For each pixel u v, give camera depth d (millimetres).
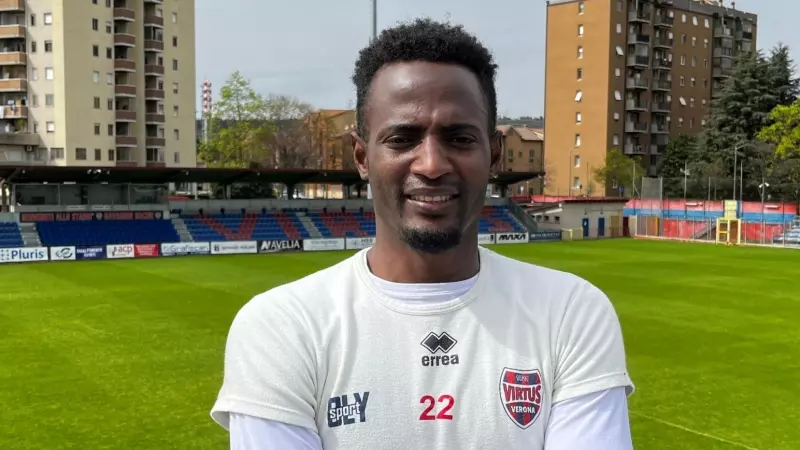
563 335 2059
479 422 1947
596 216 57781
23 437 9898
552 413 2008
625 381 2043
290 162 81625
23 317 20016
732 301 23688
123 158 68750
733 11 87188
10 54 63406
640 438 9812
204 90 119562
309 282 2145
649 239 56062
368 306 2037
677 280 29703
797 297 24734
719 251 45000
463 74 1999
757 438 9844
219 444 9609
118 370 13812
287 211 51094
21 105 64312
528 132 111062
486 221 55219
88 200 43594
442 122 1944
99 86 66000
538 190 100688
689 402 11625
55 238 41312
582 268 34594
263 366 1933
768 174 59125
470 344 2010
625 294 25359
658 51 79188
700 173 66438
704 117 79375
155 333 17641
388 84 2000
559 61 77938
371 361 1968
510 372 1994
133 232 44281
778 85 68875
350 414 1933
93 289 26062
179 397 11906
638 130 77250
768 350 15875
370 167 2051
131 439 9812
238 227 48062
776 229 52719
